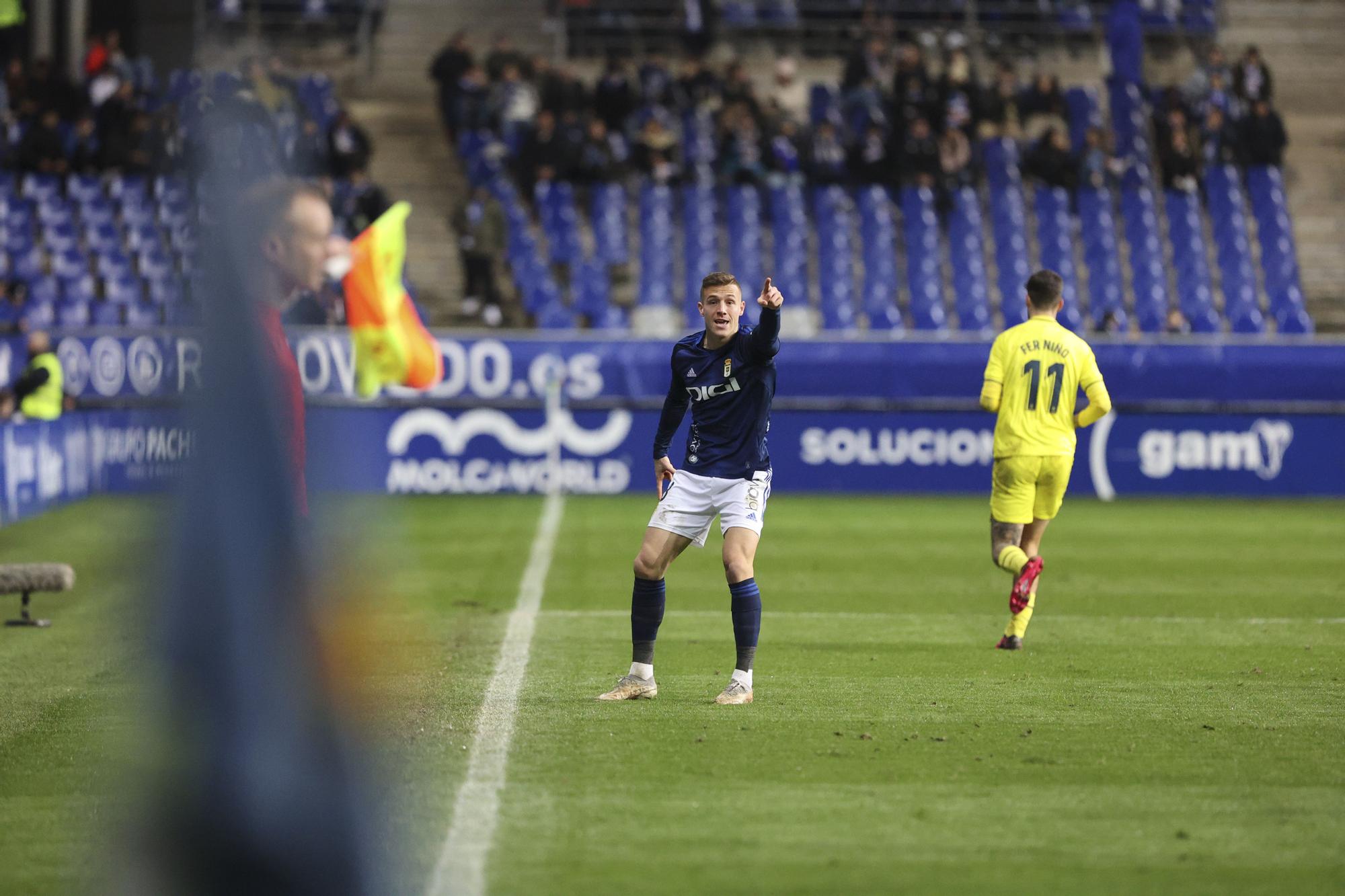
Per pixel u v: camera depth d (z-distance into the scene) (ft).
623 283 265.13
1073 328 252.42
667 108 282.36
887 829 53.78
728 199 269.44
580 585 124.67
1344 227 284.61
